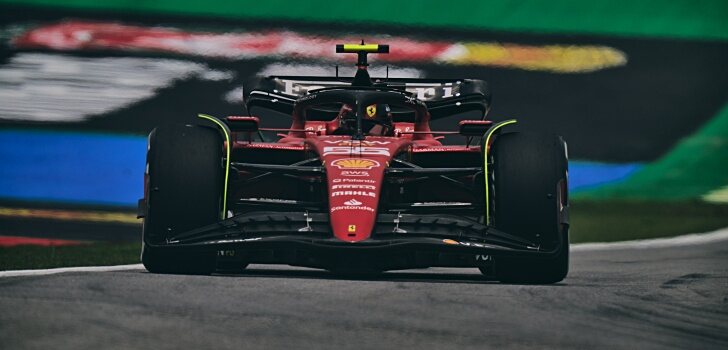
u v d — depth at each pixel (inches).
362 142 1116.5
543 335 664.4
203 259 1007.6
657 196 3415.4
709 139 4055.1
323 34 4323.3
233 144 1100.5
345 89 1242.0
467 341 634.8
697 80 4485.7
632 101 4313.5
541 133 1061.8
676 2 4825.3
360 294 826.2
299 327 663.8
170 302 743.7
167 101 4013.3
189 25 4392.2
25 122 3720.5
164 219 995.3
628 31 4670.3
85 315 676.1
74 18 4498.0
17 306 701.9
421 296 827.4
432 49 4303.6
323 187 1051.9
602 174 3681.1
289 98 1481.3
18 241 2140.7
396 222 975.6
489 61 4355.3
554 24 4594.0
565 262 1030.4
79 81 4099.4
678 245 1909.4
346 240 943.0
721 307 832.3
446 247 951.6
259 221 976.9
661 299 873.5
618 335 673.6
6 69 4153.5
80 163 3410.4
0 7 4537.4
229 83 4178.2
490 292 872.9
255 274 1147.3
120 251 1733.5
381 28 4338.1
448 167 1157.1
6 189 3085.6
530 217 1010.7
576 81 4394.7
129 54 4306.1
